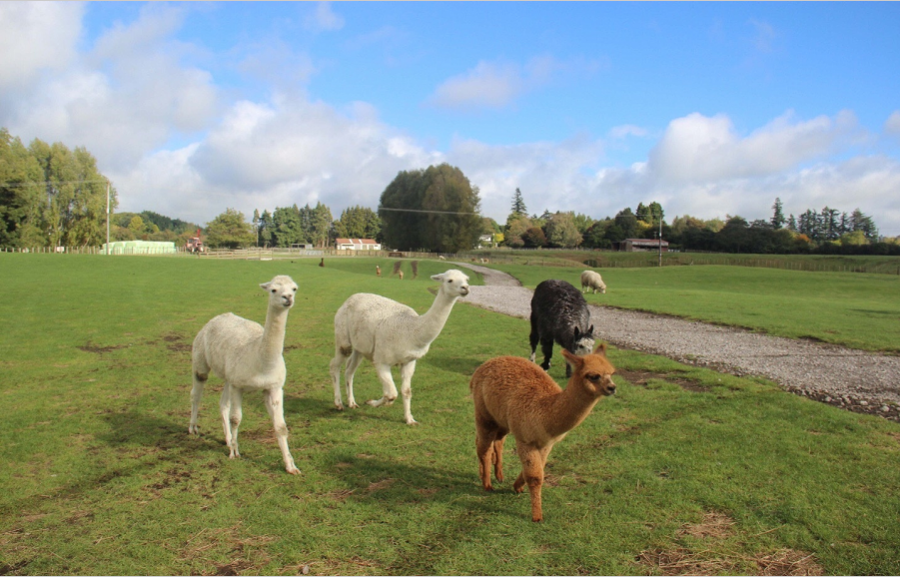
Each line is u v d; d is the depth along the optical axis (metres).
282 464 5.25
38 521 4.12
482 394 4.74
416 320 6.36
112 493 4.60
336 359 7.23
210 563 3.61
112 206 64.81
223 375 5.41
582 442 5.80
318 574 3.50
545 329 9.20
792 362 9.65
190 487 4.73
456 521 4.16
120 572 3.50
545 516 4.23
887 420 6.45
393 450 5.64
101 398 7.45
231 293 18.44
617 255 77.12
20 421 6.39
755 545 3.83
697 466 5.09
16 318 12.90
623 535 3.96
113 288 17.94
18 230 53.34
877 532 3.94
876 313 16.19
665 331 13.27
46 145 60.62
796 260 67.25
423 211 72.75
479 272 46.44
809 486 4.67
